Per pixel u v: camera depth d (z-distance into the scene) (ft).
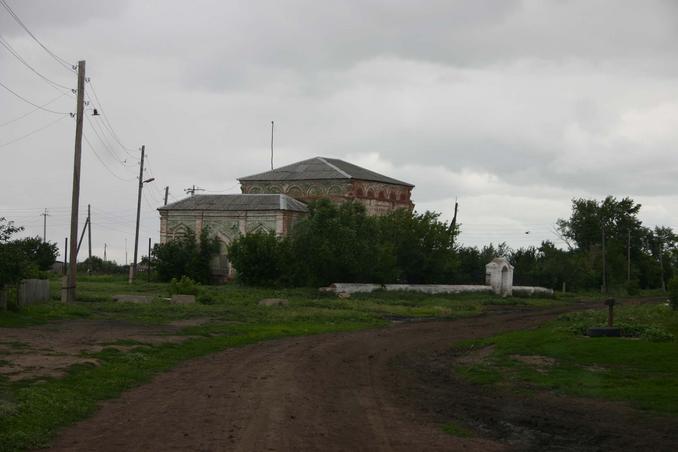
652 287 372.38
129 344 75.31
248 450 35.22
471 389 58.54
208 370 63.41
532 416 47.50
